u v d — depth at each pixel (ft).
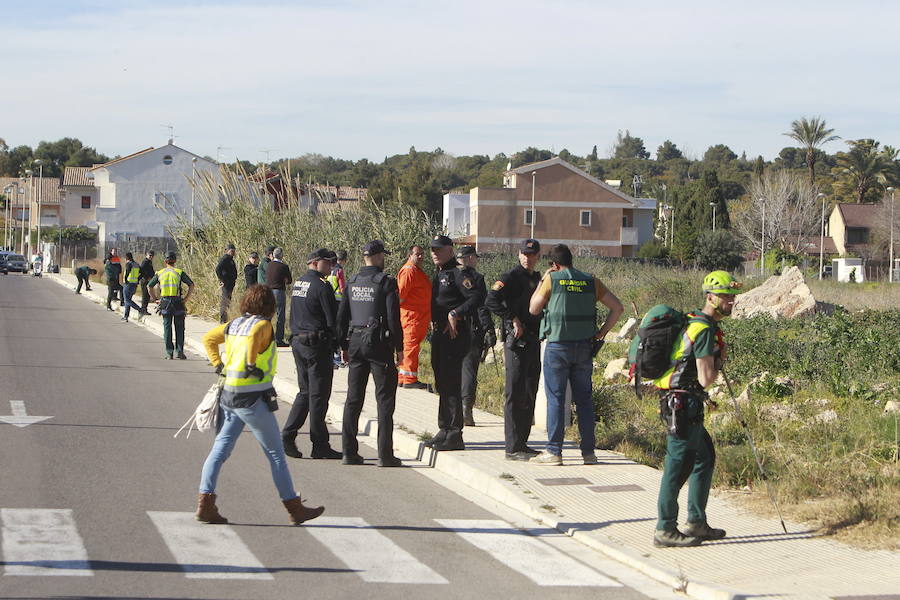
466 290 38.70
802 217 293.43
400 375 52.54
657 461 36.24
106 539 24.76
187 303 100.22
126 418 43.01
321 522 27.61
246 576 22.43
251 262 81.41
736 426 40.45
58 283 191.11
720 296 25.59
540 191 264.31
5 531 25.04
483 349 42.45
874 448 35.29
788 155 588.91
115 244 246.88
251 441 38.65
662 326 25.84
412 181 293.43
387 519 28.37
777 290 89.56
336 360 62.80
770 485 30.17
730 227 309.01
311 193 92.99
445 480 34.04
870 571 23.65
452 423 36.68
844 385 48.65
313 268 38.99
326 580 22.47
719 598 21.90
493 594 22.11
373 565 23.84
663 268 153.79
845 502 29.07
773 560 24.58
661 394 25.89
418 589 22.18
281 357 65.98
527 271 35.58
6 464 32.71
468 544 26.21
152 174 290.56
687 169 608.60
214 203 97.66
